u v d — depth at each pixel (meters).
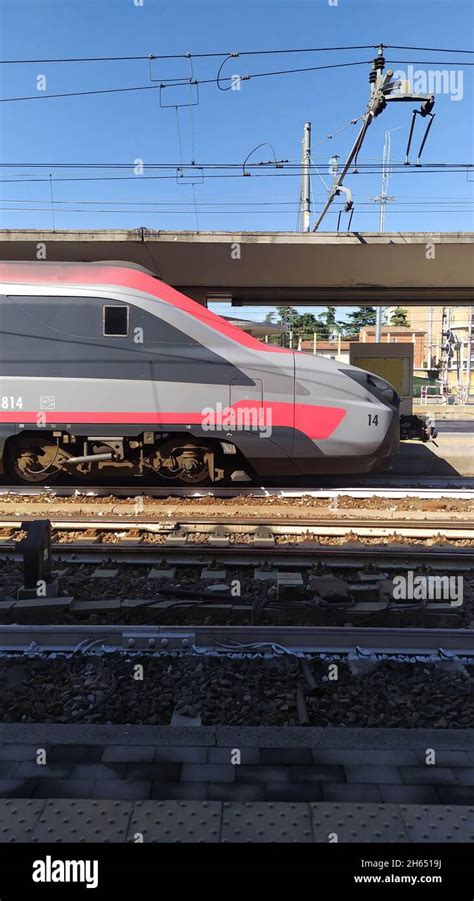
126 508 8.05
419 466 11.91
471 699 3.56
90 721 3.35
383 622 4.49
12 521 7.07
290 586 4.81
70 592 5.09
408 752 3.02
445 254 12.58
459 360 41.41
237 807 2.61
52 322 8.32
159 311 8.39
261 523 7.05
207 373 8.44
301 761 2.94
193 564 5.87
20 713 3.40
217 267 13.62
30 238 11.80
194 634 4.05
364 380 8.91
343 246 12.05
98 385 8.36
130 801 2.64
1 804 2.62
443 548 6.27
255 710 3.44
